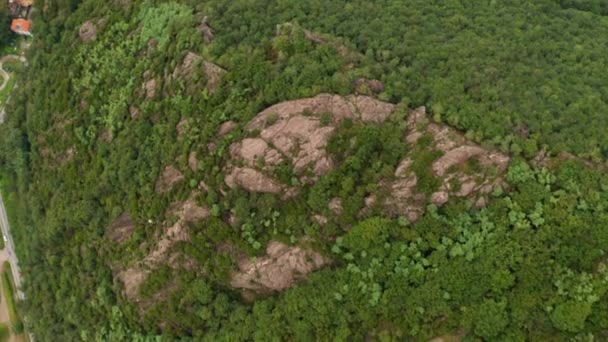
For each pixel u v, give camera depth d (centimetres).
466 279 8825
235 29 11000
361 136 9262
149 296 10569
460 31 11338
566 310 8506
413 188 9081
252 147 9556
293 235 9588
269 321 9669
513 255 8706
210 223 9881
